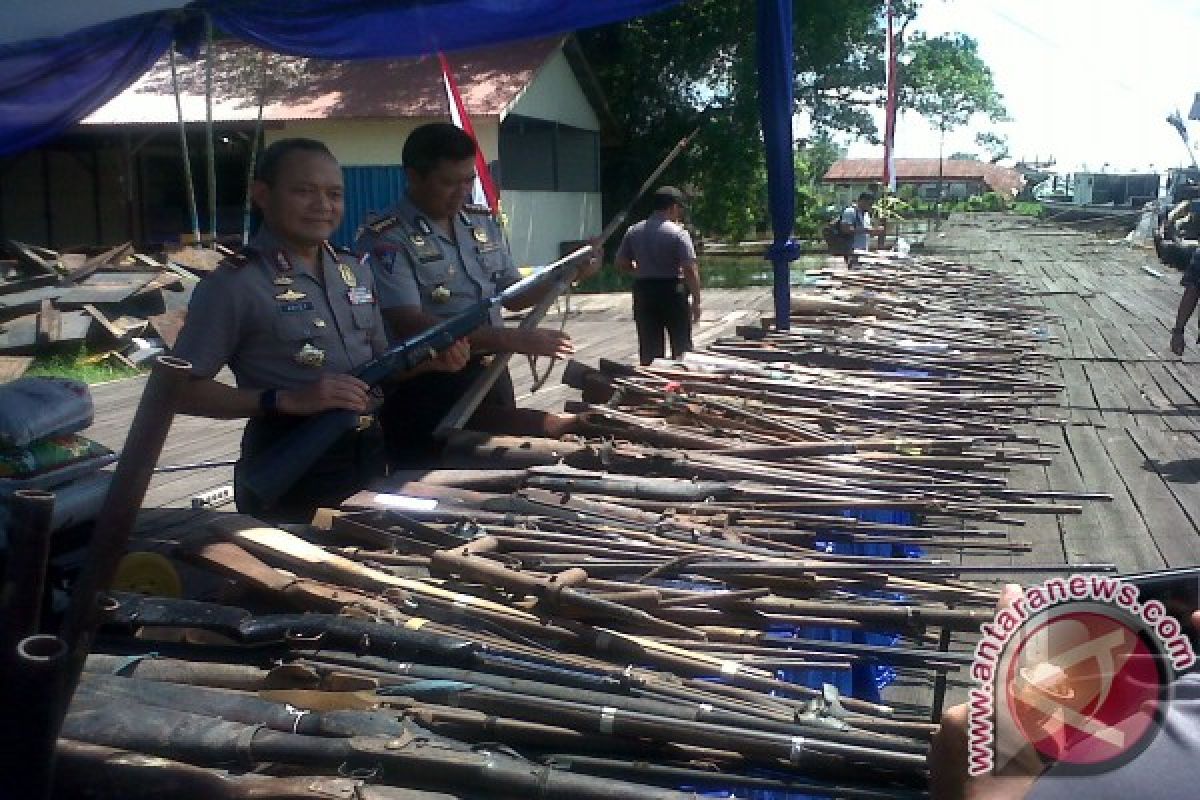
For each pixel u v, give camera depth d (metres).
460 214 4.00
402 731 1.84
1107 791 1.13
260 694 2.00
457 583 2.49
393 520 2.86
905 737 1.91
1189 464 6.41
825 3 24.16
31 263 12.73
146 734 1.81
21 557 1.25
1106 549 4.88
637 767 1.85
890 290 11.62
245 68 19.11
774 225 6.46
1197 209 11.80
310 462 2.94
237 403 2.96
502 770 1.74
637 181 25.95
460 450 3.57
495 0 5.81
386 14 6.01
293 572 2.50
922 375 6.32
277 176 3.06
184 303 12.52
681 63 25.08
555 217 22.28
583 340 12.63
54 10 5.18
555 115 21.77
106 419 8.28
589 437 3.90
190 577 2.83
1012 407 5.63
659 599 2.42
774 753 1.83
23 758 1.26
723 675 2.15
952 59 31.94
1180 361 9.97
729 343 6.50
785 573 2.59
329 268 3.24
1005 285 15.36
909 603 2.58
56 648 1.25
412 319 3.70
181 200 21.61
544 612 2.37
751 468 3.53
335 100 18.03
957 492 3.58
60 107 5.98
